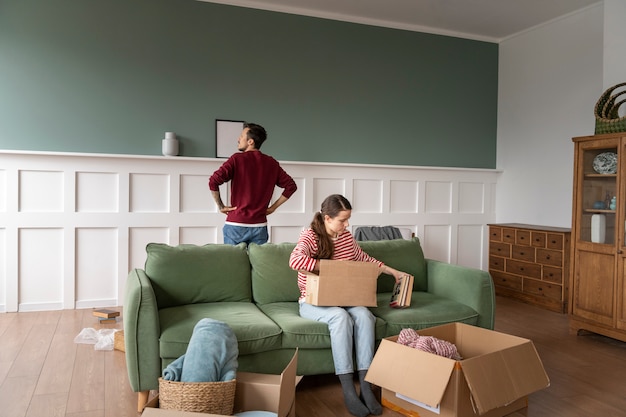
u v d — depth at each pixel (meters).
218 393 2.00
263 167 3.63
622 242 3.49
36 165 4.08
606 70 4.05
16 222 4.05
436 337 2.66
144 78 4.50
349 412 2.42
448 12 5.00
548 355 3.32
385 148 5.33
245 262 3.07
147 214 4.40
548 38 5.14
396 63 5.35
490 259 5.32
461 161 5.66
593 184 3.75
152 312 2.36
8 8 4.13
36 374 2.78
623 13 3.91
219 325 2.29
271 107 4.90
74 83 4.31
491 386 2.13
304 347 2.58
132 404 2.44
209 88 4.70
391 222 5.25
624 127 3.55
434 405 2.10
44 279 4.15
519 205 5.48
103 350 3.20
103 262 4.30
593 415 2.42
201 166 4.55
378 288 3.30
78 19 4.30
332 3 4.81
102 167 4.26
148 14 4.50
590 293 3.71
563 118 4.96
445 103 5.57
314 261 2.69
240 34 4.78
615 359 3.25
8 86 4.15
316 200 4.96
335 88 5.12
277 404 2.12
